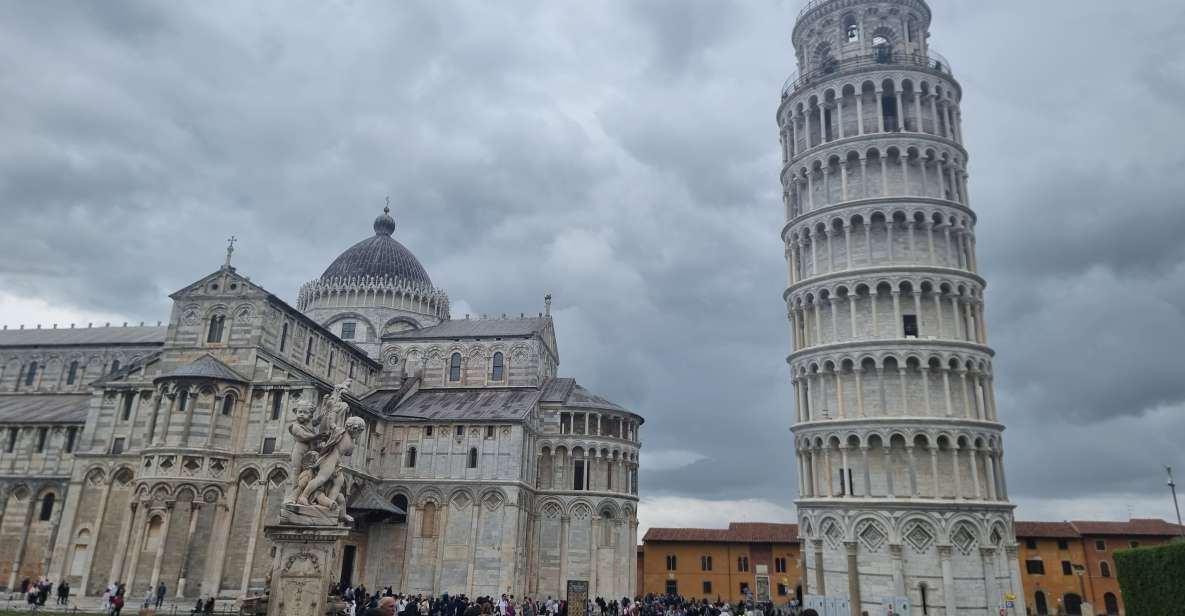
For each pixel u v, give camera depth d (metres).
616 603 70.88
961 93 70.75
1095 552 103.31
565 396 90.12
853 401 60.69
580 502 84.12
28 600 60.66
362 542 76.75
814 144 70.12
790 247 70.00
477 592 74.44
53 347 93.19
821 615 55.91
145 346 91.62
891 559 55.50
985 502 56.44
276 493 66.06
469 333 96.94
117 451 69.25
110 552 65.88
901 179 64.81
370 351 96.81
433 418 81.31
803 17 75.94
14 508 75.50
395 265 102.75
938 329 60.88
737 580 109.94
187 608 59.88
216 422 66.69
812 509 61.28
